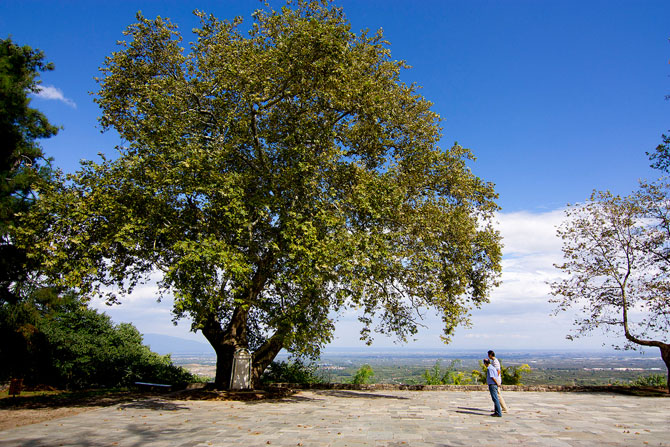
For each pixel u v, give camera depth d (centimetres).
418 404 1376
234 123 1511
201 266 1240
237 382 1596
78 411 1189
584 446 754
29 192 1498
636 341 1762
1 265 1372
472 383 2244
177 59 1731
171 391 1691
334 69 1441
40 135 1638
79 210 1222
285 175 1434
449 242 1684
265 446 758
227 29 1722
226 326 1789
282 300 1505
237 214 1320
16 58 1580
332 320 1558
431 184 1780
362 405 1338
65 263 1203
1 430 906
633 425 976
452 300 1670
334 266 1367
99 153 1362
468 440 806
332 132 1545
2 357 1722
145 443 779
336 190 1542
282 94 1537
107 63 1772
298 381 2027
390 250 1496
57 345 1998
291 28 1569
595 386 1834
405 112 1772
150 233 1373
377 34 1809
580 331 1884
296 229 1348
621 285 1798
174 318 1684
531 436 844
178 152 1325
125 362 2188
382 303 1773
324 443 781
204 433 873
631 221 1789
